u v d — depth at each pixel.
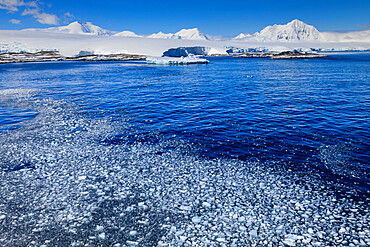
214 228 8.14
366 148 13.78
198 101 27.14
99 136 16.38
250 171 11.60
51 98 29.25
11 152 13.88
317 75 50.97
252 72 60.81
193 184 10.62
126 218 8.64
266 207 9.07
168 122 19.44
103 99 28.59
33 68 81.50
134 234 7.92
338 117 19.78
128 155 13.48
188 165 12.29
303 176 11.05
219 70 68.62
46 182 10.86
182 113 22.11
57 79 48.81
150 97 29.69
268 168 11.84
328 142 14.78
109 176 11.34
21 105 25.52
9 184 10.72
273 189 10.12
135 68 79.06
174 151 13.94
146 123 19.25
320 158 12.73
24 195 9.95
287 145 14.51
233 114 21.41
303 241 7.52
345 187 10.15
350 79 43.31
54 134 16.75
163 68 78.31
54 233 7.98
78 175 11.43
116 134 16.77
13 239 7.73
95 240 7.70
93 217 8.70
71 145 14.85
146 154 13.59
